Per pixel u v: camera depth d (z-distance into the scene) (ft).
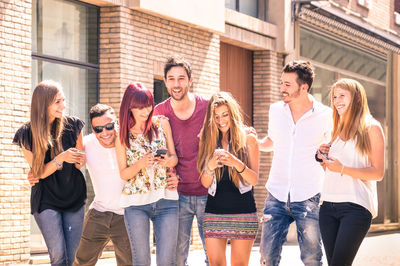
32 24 38.63
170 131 23.13
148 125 21.83
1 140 35.14
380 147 21.29
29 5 36.70
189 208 23.93
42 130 21.31
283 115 23.91
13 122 35.70
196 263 39.91
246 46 55.77
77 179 22.08
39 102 21.38
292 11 58.90
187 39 47.88
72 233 21.95
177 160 22.86
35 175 21.50
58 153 21.90
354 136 21.49
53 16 39.81
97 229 22.77
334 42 68.90
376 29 72.02
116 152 21.88
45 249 38.88
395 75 84.07
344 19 65.05
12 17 35.81
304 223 23.31
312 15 60.23
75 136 22.33
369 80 78.64
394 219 83.05
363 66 77.00
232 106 22.03
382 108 82.07
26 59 36.45
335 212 21.53
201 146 22.29
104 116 21.94
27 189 36.32
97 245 23.11
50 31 39.65
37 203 21.63
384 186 81.71
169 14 44.93
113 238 22.98
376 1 72.84
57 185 21.67
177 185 23.50
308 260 23.41
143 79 43.75
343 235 21.07
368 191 21.39
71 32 40.88
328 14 63.00
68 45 40.73
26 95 36.42
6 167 35.35
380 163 21.21
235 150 22.06
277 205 23.77
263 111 57.26
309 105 23.85
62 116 21.89
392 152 83.51
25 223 36.27
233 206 21.79
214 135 22.04
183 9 46.21
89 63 41.86
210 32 50.19
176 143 23.71
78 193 22.08
